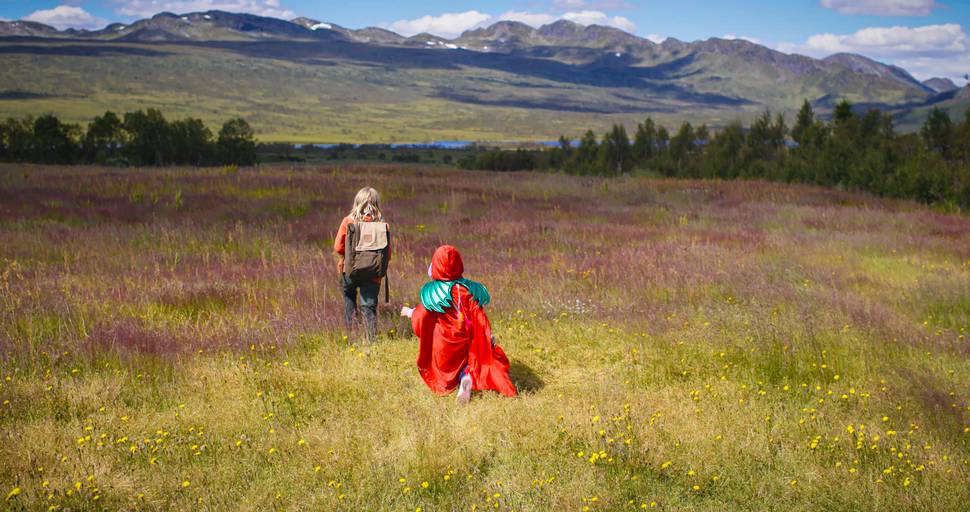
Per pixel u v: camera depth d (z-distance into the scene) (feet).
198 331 24.36
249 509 13.47
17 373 19.92
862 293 33.73
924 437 16.69
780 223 64.03
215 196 68.74
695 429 16.89
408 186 85.71
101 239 43.29
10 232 44.11
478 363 19.51
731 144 137.80
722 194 89.97
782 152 130.82
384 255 23.99
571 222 61.93
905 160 96.12
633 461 15.29
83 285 30.81
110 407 18.06
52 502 13.33
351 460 15.38
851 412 18.35
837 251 47.14
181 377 20.40
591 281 34.65
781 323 26.50
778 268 39.17
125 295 29.04
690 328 26.53
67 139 262.06
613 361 23.36
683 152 146.92
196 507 13.57
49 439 15.76
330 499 13.88
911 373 20.84
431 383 19.85
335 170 106.22
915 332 26.30
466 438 16.65
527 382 21.17
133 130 278.67
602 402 18.65
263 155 515.09
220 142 313.73
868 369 22.07
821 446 16.19
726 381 20.83
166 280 31.65
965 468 15.03
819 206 78.48
